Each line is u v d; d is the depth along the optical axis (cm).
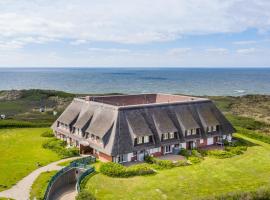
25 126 8569
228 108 13025
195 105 7275
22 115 10019
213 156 6331
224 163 5950
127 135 5912
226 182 5016
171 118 6725
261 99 15450
